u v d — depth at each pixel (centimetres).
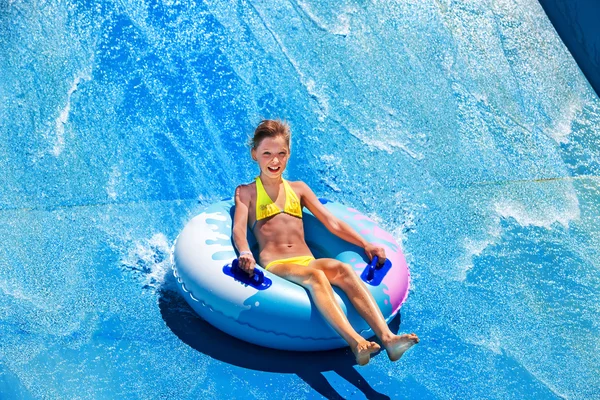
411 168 542
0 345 365
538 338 409
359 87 588
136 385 348
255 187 405
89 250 441
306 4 626
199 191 499
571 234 503
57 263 428
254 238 409
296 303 355
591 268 472
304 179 521
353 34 617
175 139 529
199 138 532
